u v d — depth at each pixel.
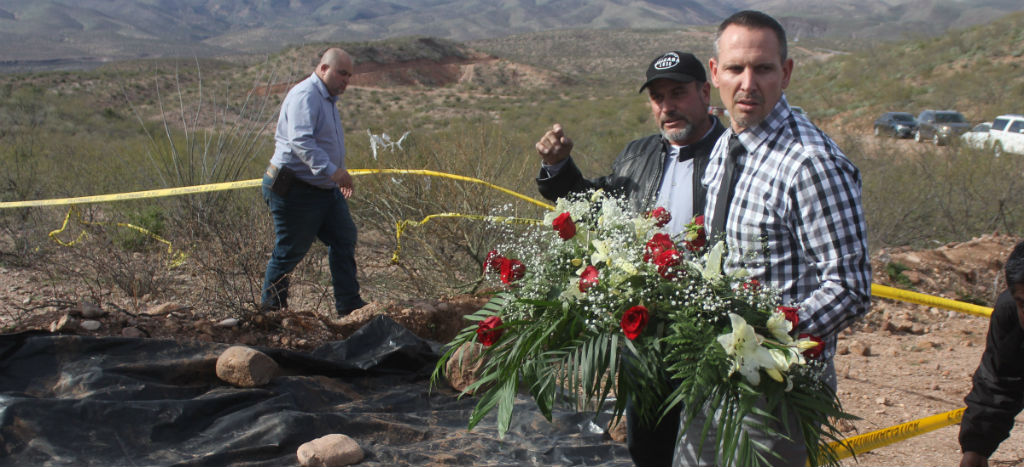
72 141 16.42
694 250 2.26
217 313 4.66
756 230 2.10
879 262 7.16
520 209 7.02
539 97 68.00
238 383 3.52
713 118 3.03
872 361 5.15
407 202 6.76
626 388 2.10
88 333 3.84
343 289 5.31
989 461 3.59
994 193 9.55
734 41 2.11
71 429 3.01
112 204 8.42
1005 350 2.29
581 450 3.25
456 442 3.31
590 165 11.74
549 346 2.13
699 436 2.22
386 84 81.06
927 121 24.25
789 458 2.09
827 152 2.03
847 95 37.97
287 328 4.38
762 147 2.12
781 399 1.91
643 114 33.75
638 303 2.05
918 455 3.65
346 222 5.26
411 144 7.59
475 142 7.23
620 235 2.22
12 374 3.37
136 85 45.84
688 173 2.95
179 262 6.39
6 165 9.50
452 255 6.75
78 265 6.49
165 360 3.57
